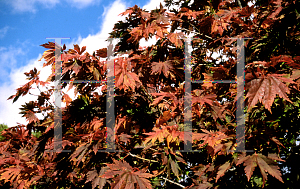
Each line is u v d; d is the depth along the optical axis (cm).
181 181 299
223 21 267
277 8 234
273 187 230
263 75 168
